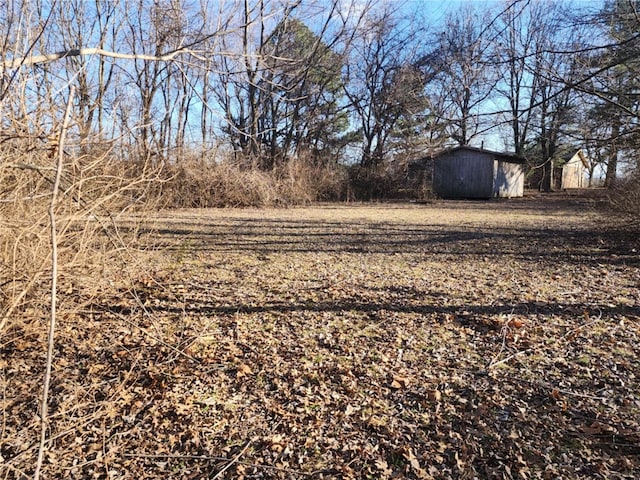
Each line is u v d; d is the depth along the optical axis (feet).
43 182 11.87
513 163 92.89
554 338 13.52
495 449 8.65
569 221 44.04
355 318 15.64
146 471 8.38
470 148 86.99
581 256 25.68
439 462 8.39
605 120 22.84
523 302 16.84
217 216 46.80
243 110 67.67
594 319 14.88
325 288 19.10
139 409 10.27
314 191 73.51
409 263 24.26
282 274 21.62
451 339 13.75
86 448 9.02
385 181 84.02
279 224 40.75
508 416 9.66
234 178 58.08
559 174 117.70
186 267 22.86
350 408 10.12
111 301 16.99
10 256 12.25
